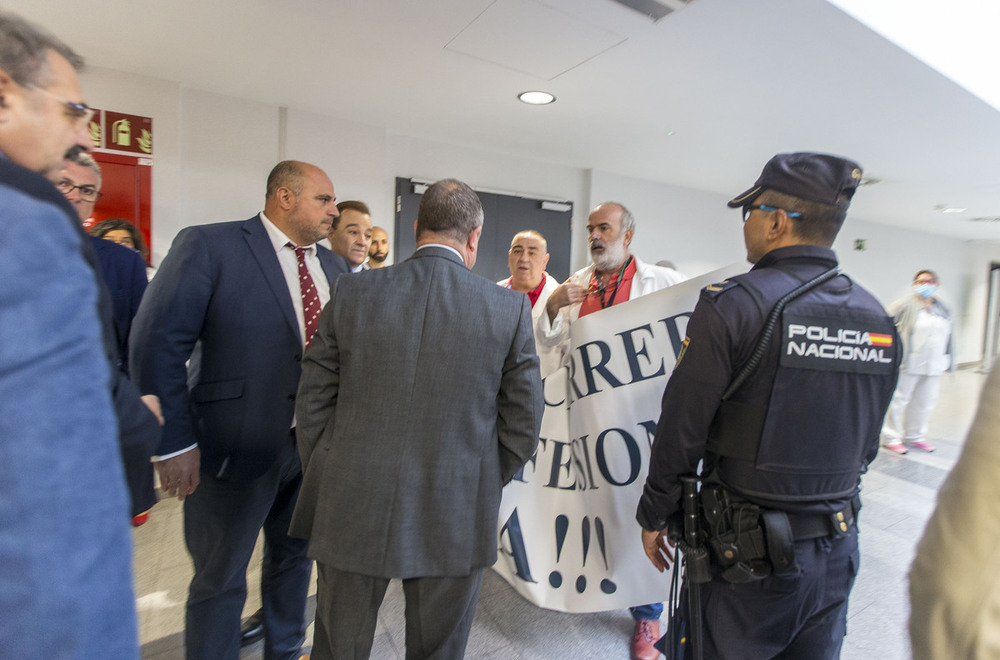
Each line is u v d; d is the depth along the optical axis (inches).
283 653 57.2
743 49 93.4
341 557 38.1
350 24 89.2
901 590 82.4
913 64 95.3
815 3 77.3
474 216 43.3
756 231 39.5
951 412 225.8
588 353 62.2
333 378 41.9
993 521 14.7
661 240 221.0
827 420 34.4
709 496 36.7
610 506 60.9
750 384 34.9
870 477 135.2
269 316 51.5
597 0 78.3
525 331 42.1
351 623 40.1
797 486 34.3
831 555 35.4
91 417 14.9
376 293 40.0
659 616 65.4
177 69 112.8
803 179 36.6
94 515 14.6
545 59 100.6
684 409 36.2
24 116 21.1
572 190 196.5
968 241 399.5
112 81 113.5
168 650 62.5
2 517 12.6
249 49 101.0
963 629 14.5
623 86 113.5
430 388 38.8
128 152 116.0
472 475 39.7
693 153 167.9
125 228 98.7
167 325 46.1
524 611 73.1
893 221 311.7
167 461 46.1
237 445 50.4
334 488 38.8
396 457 38.3
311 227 53.6
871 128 133.5
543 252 90.8
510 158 180.7
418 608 41.2
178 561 82.7
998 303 428.5
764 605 34.9
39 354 13.4
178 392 46.8
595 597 61.2
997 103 112.2
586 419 62.4
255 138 132.0
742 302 34.6
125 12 86.7
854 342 35.0
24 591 12.8
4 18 21.0
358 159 146.9
